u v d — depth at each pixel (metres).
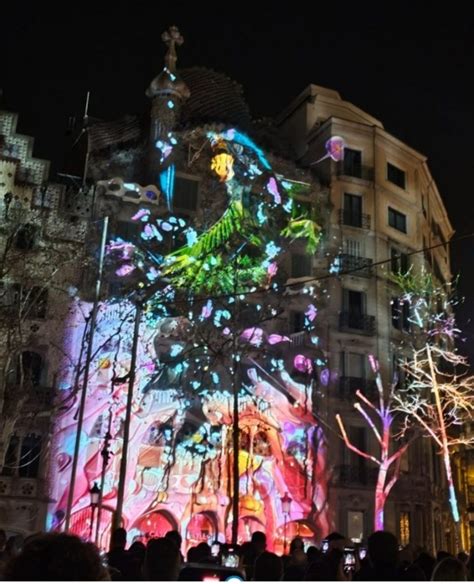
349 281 40.12
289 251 39.00
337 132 43.31
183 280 34.53
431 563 8.27
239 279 35.97
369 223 42.31
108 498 29.48
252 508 32.16
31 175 33.81
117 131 38.97
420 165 47.75
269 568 5.75
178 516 30.91
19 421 28.86
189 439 32.31
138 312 25.14
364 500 35.75
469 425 56.16
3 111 34.28
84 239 32.94
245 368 35.00
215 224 36.31
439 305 50.03
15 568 2.25
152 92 38.00
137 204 35.16
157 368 32.38
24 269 28.83
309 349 36.88
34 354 30.55
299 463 34.53
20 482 28.69
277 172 40.09
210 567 5.76
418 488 38.69
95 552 2.37
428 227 49.50
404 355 40.88
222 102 41.28
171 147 36.91
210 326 34.38
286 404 35.31
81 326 31.44
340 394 37.22
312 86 47.44
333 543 10.27
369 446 37.06
